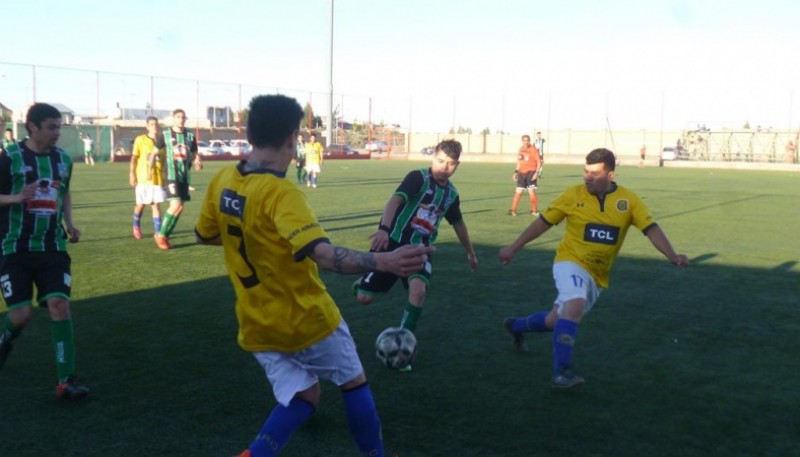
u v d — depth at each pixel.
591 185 4.96
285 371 3.16
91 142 38.53
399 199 5.45
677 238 12.30
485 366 5.37
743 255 10.45
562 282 4.94
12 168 4.65
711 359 5.59
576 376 4.79
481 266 9.27
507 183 26.53
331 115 47.41
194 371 5.14
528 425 4.28
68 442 3.98
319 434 4.12
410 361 5.06
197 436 4.08
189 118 50.69
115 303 7.09
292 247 2.82
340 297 7.53
